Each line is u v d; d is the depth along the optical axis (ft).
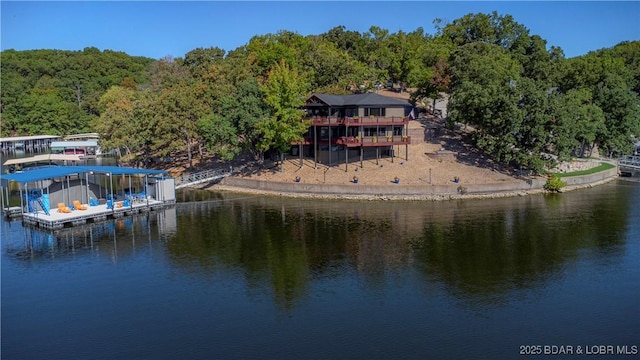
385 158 305.53
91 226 218.38
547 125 286.87
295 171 299.58
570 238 194.18
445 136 344.90
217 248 187.32
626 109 346.54
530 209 240.53
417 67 400.47
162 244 192.24
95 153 473.67
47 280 156.87
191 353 114.21
